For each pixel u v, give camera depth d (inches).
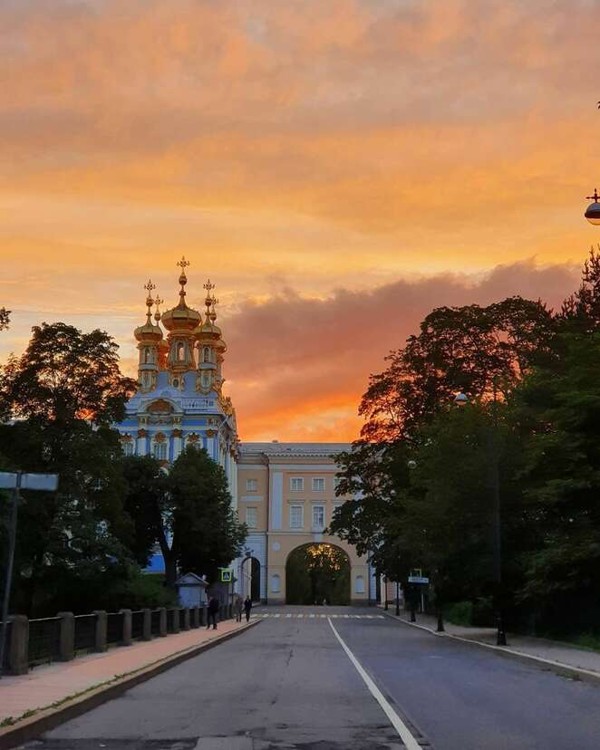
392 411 2498.8
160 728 515.2
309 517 4933.6
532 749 440.1
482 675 864.9
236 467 4896.7
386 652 1246.3
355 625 2421.3
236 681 810.2
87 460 2175.2
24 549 2105.1
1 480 695.7
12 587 2032.5
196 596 2474.2
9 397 2210.9
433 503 1610.5
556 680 810.8
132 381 2338.8
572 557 1197.7
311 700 653.9
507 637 1491.1
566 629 1357.0
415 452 2212.1
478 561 1550.2
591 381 1267.2
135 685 763.4
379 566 2640.3
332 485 4953.3
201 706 620.4
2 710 530.0
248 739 474.6
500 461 1537.9
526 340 2303.2
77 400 2251.5
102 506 2246.6
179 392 4210.1
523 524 1536.7
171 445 4104.3
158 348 4407.0
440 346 2375.7
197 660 1086.4
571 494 1244.5
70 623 932.6
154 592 2213.3
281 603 4869.6
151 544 3112.7
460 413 1657.2
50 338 2262.6
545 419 1320.1
